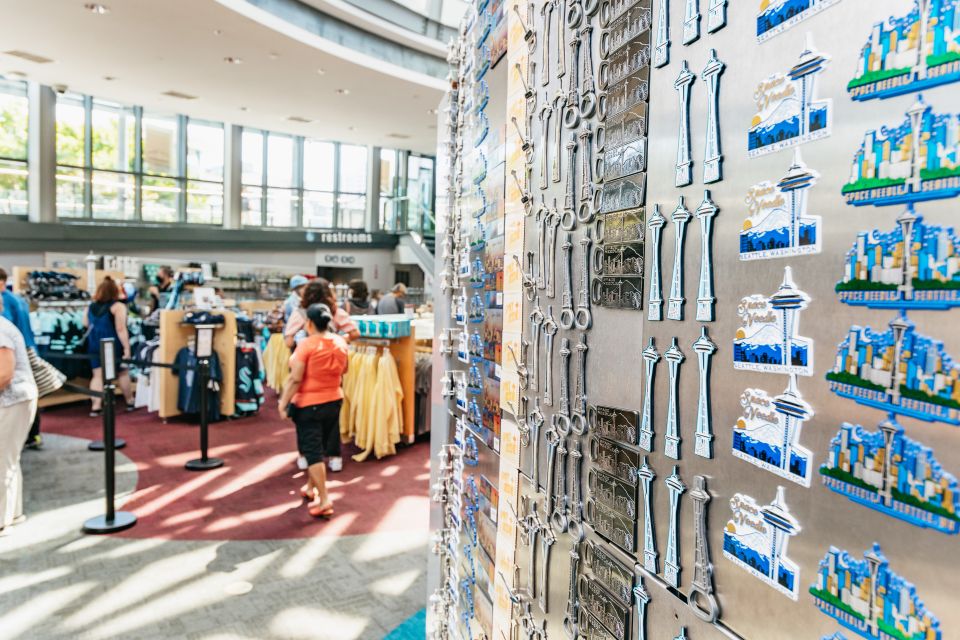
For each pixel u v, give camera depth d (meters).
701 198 0.78
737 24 0.72
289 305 7.56
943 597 0.50
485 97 1.68
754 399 0.70
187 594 2.83
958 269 0.49
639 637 0.93
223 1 7.00
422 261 15.19
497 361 1.55
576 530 1.11
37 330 6.48
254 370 6.48
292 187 16.41
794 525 0.65
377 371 5.05
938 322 0.50
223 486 4.30
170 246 13.78
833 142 0.60
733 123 0.73
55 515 3.73
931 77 0.51
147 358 6.56
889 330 0.55
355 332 5.10
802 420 0.64
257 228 15.86
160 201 14.13
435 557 2.27
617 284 0.98
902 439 0.53
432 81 10.27
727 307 0.74
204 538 3.45
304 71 9.44
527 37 1.32
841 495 0.59
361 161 17.52
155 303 9.16
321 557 3.24
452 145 2.11
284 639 2.50
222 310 6.42
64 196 12.48
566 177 1.15
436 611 2.15
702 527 0.79
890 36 0.54
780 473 0.67
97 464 4.74
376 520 3.75
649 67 0.89
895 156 0.54
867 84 0.56
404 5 9.63
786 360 0.66
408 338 5.36
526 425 1.33
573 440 1.12
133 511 3.82
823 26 0.61
